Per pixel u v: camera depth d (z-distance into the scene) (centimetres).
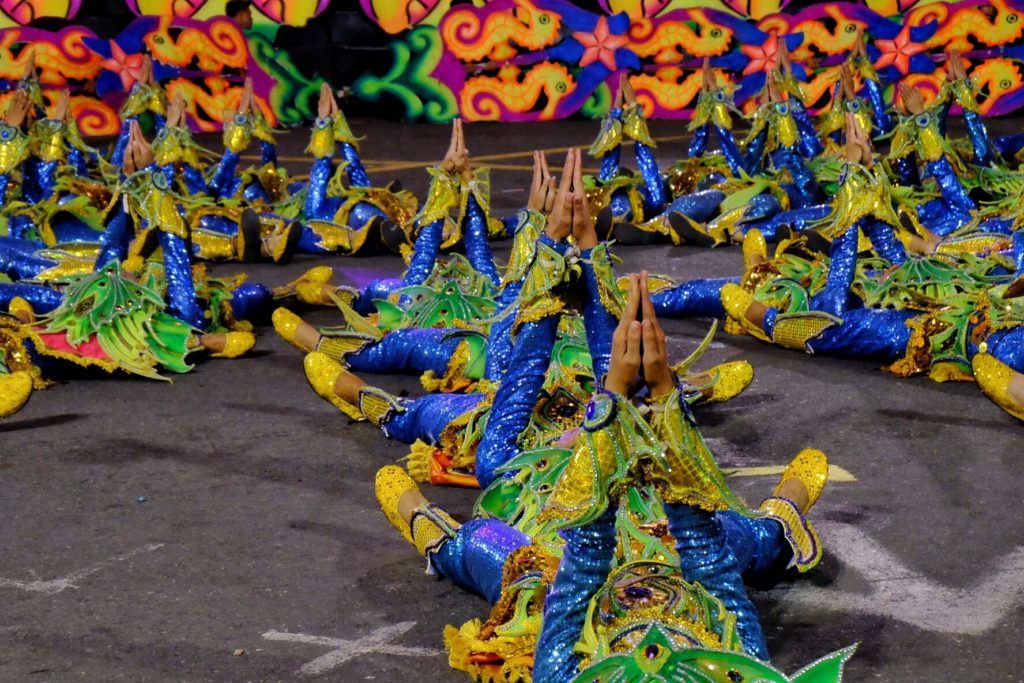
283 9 2141
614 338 392
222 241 1273
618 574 405
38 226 1180
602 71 2155
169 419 806
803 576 566
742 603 399
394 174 1769
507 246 1340
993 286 834
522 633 480
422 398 741
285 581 580
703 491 392
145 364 882
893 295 869
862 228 927
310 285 1059
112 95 2084
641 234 1297
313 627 536
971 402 782
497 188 1652
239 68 2147
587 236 557
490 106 2189
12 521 651
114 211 914
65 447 758
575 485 391
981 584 552
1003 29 2017
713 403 794
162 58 2094
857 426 752
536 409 593
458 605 552
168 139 1287
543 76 2172
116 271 895
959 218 1098
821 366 870
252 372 903
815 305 895
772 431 752
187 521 648
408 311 878
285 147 2072
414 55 2184
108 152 1612
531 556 484
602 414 387
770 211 1277
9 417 809
